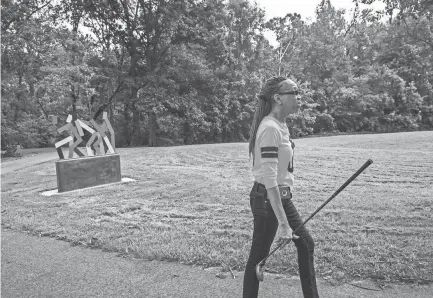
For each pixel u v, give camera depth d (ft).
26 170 39.52
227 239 13.93
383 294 9.41
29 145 87.56
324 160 38.70
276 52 117.50
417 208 17.93
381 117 132.67
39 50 75.15
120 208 19.95
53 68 73.67
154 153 51.83
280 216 7.41
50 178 32.81
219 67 99.45
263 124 7.72
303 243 8.12
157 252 12.69
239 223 16.28
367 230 14.55
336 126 134.10
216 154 48.80
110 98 82.28
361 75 142.10
